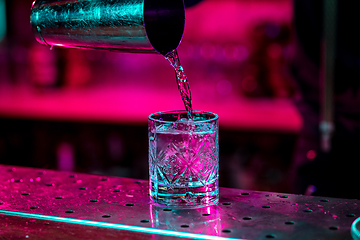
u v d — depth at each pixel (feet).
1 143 9.66
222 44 8.39
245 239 2.22
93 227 2.34
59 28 2.56
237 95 8.19
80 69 9.21
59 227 2.35
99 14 2.43
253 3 8.20
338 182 4.17
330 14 4.00
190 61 8.52
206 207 2.51
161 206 2.53
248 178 8.22
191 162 2.49
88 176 2.95
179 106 8.43
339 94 4.06
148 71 9.09
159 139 2.49
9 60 9.48
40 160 9.66
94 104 8.86
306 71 4.36
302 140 4.47
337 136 4.12
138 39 2.42
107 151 9.33
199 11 8.46
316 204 2.53
